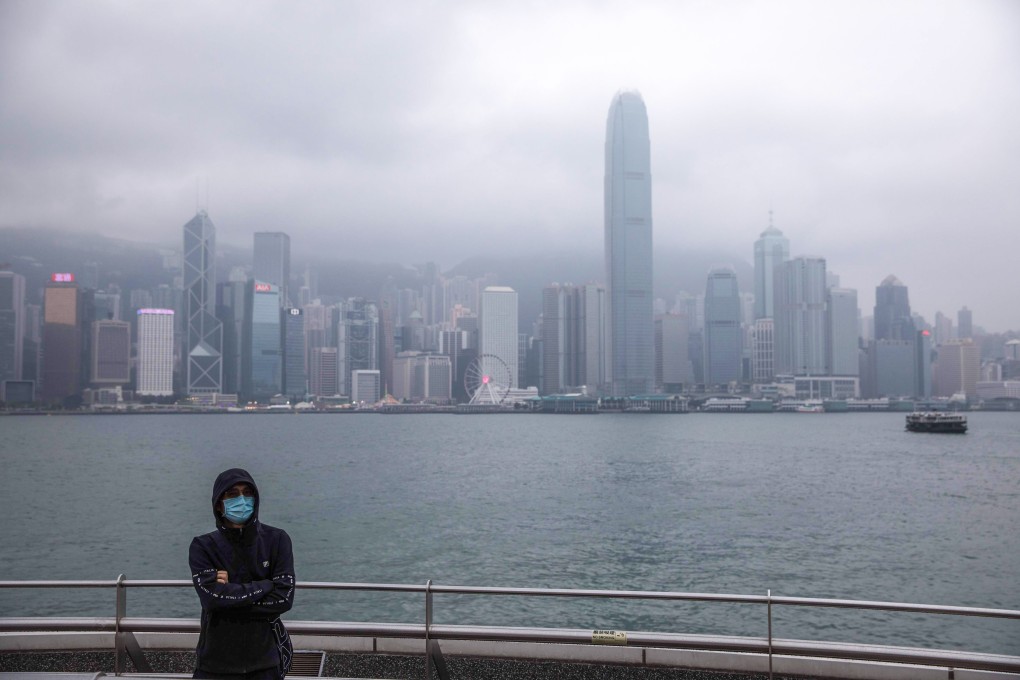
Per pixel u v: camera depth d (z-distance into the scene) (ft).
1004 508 239.09
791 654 31.71
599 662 32.96
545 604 118.93
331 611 113.80
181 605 118.32
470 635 31.81
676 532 189.78
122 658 32.53
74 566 155.22
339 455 490.08
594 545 172.14
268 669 20.66
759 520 210.59
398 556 160.97
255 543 20.88
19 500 258.37
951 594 130.82
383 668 32.94
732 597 31.04
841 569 148.97
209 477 343.05
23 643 33.58
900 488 295.69
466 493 279.08
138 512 228.84
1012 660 30.50
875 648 31.48
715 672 32.50
